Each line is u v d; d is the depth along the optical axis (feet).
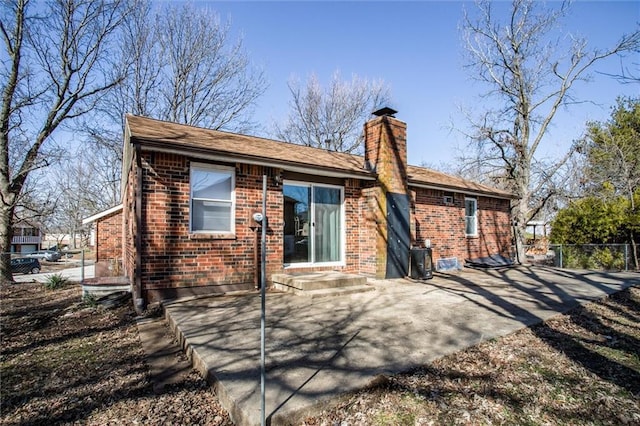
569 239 51.93
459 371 12.25
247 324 17.28
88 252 136.87
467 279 32.40
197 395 11.32
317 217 31.53
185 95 77.15
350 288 25.38
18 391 12.12
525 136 57.00
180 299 22.80
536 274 36.14
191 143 23.56
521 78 56.65
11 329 19.99
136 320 20.34
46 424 9.98
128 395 11.56
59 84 50.57
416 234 38.27
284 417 8.99
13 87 45.62
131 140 20.88
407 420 9.36
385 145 32.96
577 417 9.74
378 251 31.78
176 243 23.24
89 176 102.83
